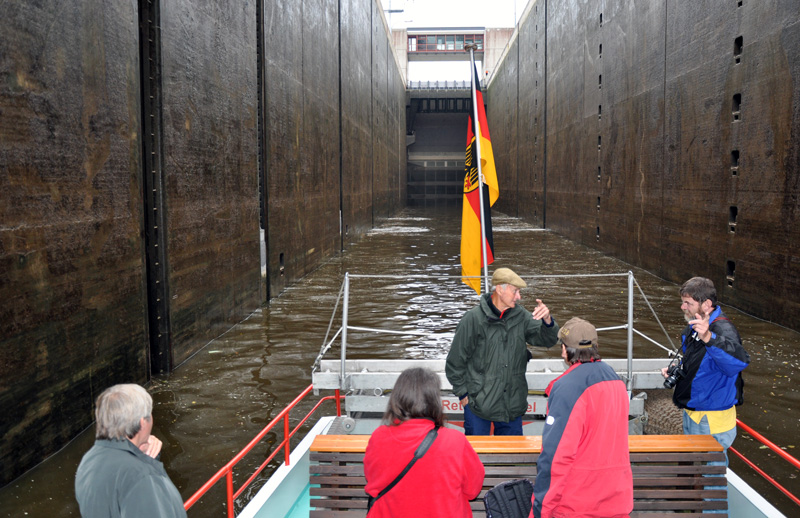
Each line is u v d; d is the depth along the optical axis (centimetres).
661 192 1975
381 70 4625
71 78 715
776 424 750
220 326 1235
